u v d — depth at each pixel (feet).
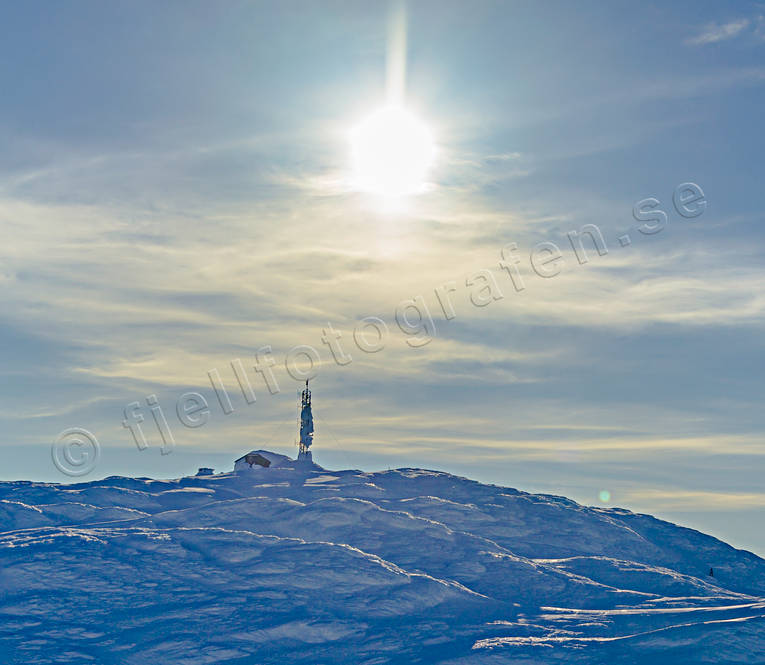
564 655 333.83
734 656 327.26
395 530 520.42
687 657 327.47
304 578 413.39
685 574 554.46
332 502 550.77
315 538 499.92
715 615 386.93
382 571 428.15
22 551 431.43
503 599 429.79
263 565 427.74
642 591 481.05
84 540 453.17
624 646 342.85
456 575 458.91
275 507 548.31
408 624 373.40
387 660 334.44
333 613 380.17
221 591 397.19
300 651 343.26
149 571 414.00
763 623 357.41
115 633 350.23
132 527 503.61
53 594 382.01
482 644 347.36
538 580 459.32
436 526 535.19
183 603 381.81
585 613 405.18
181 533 476.54
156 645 339.16
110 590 390.21
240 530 506.07
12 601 373.81
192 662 328.70
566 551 558.97
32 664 315.99
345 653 341.62
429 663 327.67
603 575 502.79
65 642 338.75
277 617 370.94
